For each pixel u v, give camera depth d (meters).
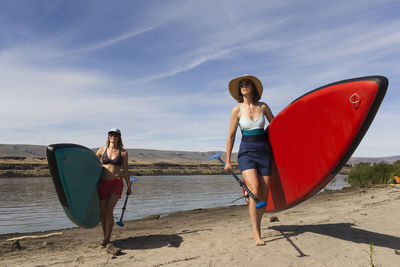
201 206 11.83
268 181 3.38
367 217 4.70
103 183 3.82
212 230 4.67
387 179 12.56
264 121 3.49
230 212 8.10
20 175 75.12
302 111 3.21
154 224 6.34
